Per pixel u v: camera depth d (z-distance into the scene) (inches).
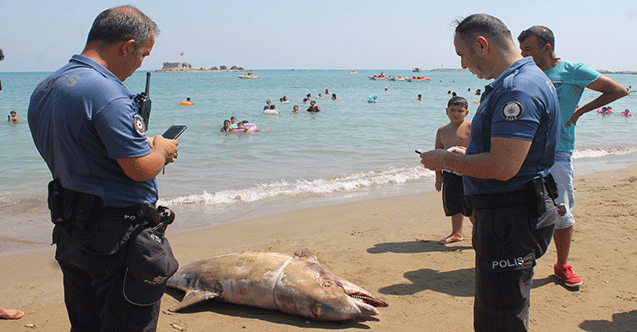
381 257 191.9
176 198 309.4
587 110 148.7
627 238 200.1
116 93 80.4
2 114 860.6
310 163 439.8
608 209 247.0
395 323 135.0
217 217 269.9
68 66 83.9
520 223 90.0
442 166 95.9
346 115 902.4
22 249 214.2
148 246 84.5
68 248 84.2
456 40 99.3
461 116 203.0
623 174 371.2
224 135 617.0
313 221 257.4
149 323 89.1
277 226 248.8
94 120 77.8
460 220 210.2
